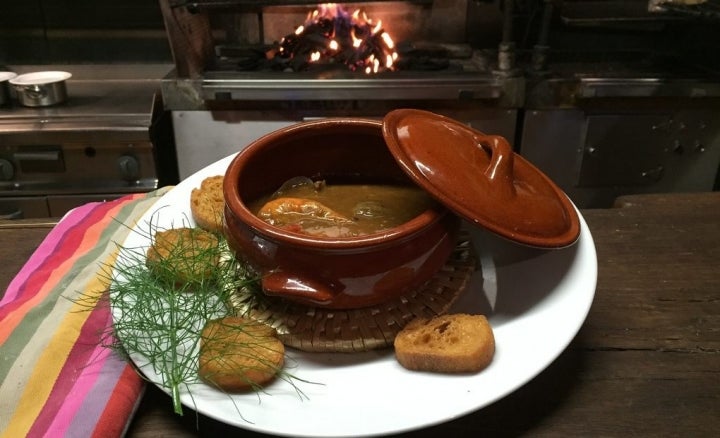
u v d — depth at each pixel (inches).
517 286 24.3
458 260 25.4
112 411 19.3
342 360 21.4
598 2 76.5
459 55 77.5
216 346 20.4
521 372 20.0
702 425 20.5
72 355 21.6
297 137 26.0
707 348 23.9
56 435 18.5
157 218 28.8
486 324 21.0
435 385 19.9
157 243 25.2
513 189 22.1
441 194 20.6
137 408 20.4
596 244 30.6
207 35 73.7
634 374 22.6
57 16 77.8
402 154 21.5
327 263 20.1
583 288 23.2
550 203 23.2
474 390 19.5
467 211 20.6
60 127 63.6
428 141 22.2
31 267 27.6
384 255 20.4
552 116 67.9
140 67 78.9
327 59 74.9
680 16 61.9
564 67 72.2
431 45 80.1
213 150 68.7
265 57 74.7
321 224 23.7
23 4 76.8
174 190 30.8
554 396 21.5
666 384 22.1
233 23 79.2
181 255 23.9
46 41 79.3
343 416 18.6
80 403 19.4
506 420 20.6
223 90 63.7
